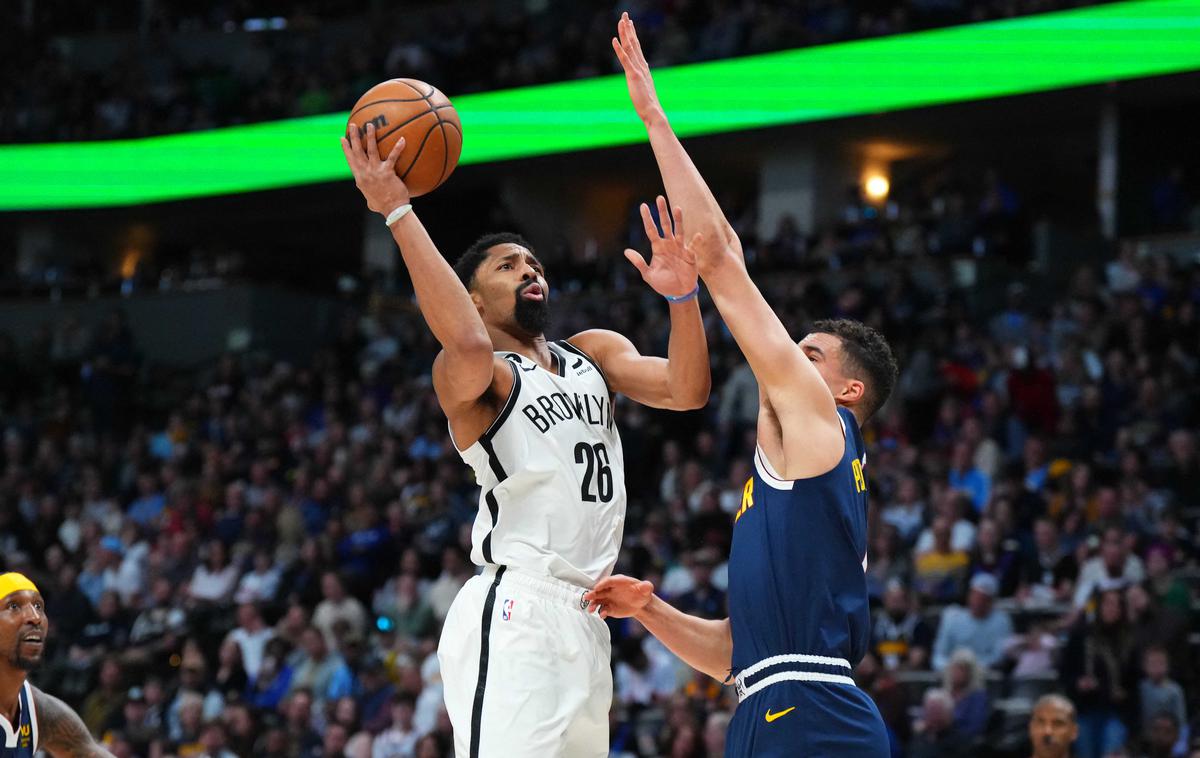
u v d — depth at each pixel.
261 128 19.47
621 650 9.96
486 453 3.81
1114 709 8.35
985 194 16.70
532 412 3.82
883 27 16.16
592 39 18.36
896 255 15.23
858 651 3.53
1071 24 15.16
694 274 3.85
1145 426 11.22
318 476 14.21
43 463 16.31
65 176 20.83
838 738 3.39
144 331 19.42
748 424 12.61
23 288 20.20
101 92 21.38
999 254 15.19
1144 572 9.32
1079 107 15.66
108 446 16.41
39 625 4.98
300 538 13.38
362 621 11.51
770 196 17.33
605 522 3.88
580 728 3.79
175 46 22.38
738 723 3.51
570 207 19.16
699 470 12.02
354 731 10.12
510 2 20.50
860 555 3.55
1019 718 8.52
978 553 9.98
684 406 4.01
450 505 12.59
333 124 19.06
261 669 11.20
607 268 17.05
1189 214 15.33
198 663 11.38
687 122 17.48
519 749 3.66
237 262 20.00
